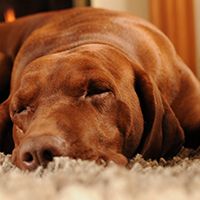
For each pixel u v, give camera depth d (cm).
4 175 103
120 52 147
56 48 172
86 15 189
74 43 169
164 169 105
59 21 193
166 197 75
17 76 178
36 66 134
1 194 78
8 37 231
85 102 126
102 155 121
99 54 139
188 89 177
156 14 356
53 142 109
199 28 353
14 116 135
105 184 82
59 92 127
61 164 103
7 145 154
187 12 348
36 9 416
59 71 130
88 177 88
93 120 124
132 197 75
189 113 173
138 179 86
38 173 104
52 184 83
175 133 151
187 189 79
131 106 137
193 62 350
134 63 147
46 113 121
